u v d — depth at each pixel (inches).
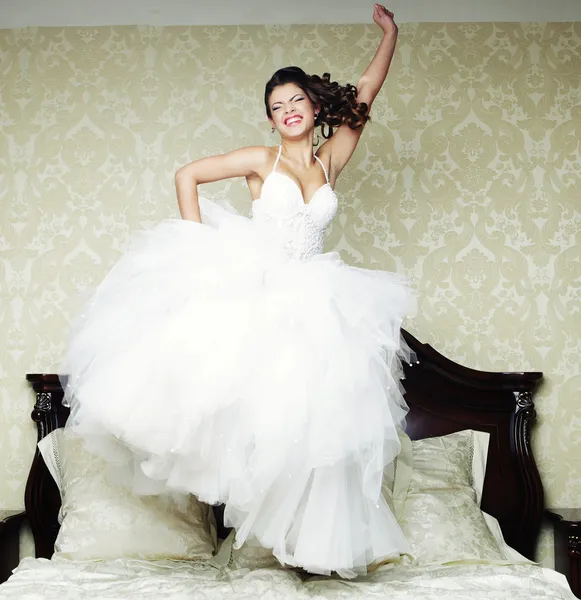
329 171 117.3
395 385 102.1
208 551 121.0
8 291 152.6
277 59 156.9
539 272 153.6
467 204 154.6
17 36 157.9
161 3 157.6
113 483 120.3
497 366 152.3
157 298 98.2
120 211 153.6
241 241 101.3
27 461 149.0
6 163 155.0
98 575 107.7
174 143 155.3
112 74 156.9
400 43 157.9
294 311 96.0
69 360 101.5
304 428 90.9
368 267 152.7
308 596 96.2
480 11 158.2
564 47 157.8
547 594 99.4
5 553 135.6
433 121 156.2
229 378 90.9
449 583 103.7
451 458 136.5
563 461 149.9
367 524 97.7
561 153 155.7
